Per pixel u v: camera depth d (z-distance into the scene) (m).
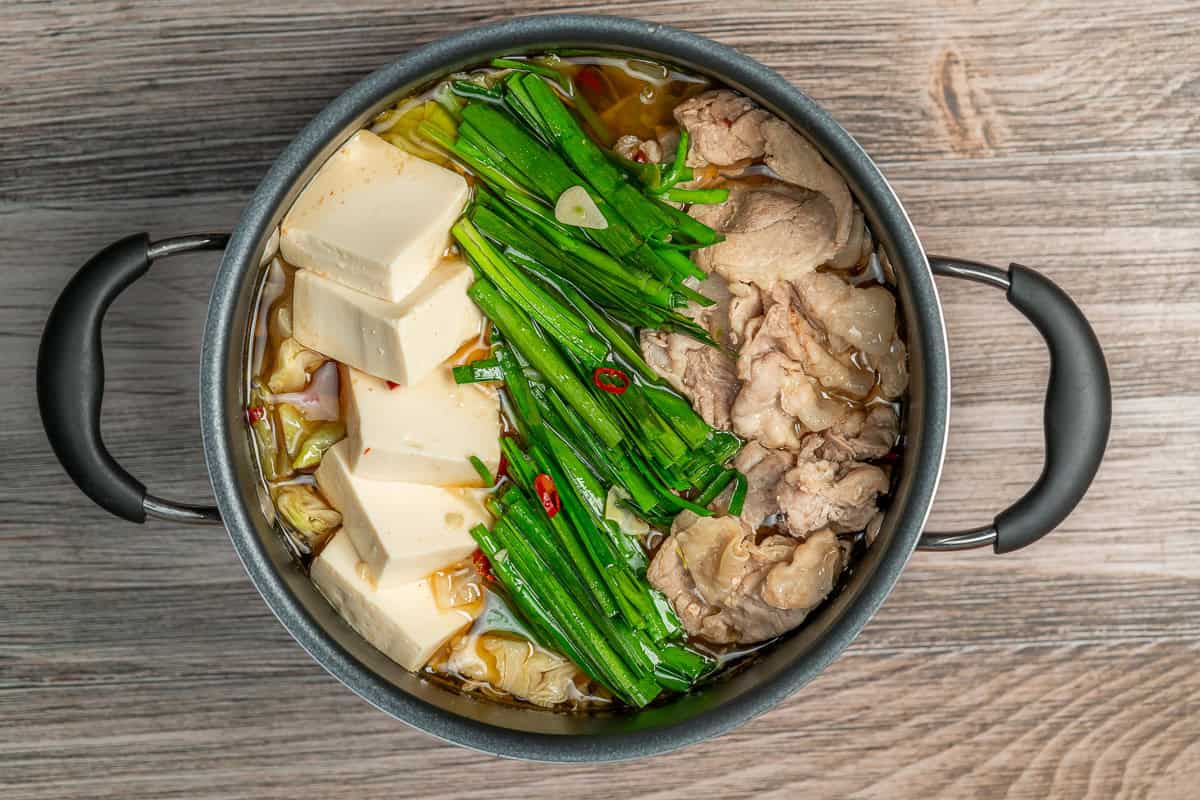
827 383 0.62
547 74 0.61
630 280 0.61
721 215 0.62
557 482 0.62
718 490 0.62
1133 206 0.67
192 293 0.67
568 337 0.62
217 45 0.66
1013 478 0.69
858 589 0.60
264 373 0.61
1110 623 0.69
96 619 0.69
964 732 0.69
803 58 0.66
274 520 0.62
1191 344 0.68
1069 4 0.67
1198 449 0.69
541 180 0.60
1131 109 0.67
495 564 0.62
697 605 0.62
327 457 0.61
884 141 0.67
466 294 0.61
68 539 0.68
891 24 0.66
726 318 0.62
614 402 0.62
